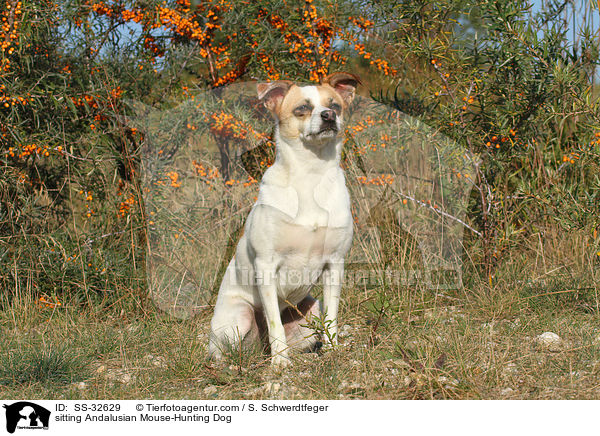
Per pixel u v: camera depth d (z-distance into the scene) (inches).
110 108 198.2
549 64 175.8
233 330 140.0
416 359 123.3
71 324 165.9
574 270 185.8
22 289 182.9
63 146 193.0
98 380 129.9
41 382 129.5
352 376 121.1
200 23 218.4
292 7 209.6
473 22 194.1
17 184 187.9
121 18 210.7
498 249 188.1
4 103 176.4
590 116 178.2
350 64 224.1
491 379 113.0
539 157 202.4
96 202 203.5
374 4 200.4
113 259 189.5
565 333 141.5
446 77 190.7
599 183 177.5
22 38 176.1
